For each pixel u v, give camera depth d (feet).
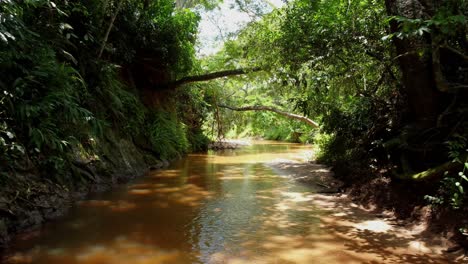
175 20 31.91
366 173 17.95
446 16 10.48
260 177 23.88
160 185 20.39
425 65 13.62
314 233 11.84
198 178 23.27
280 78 23.84
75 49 20.26
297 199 17.01
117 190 18.67
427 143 13.94
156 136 31.19
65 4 18.74
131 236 11.37
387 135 18.20
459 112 12.79
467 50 12.63
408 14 13.35
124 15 25.98
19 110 12.86
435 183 12.56
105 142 21.63
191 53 37.40
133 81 31.42
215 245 10.66
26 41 14.01
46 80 14.89
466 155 11.51
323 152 31.24
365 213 14.46
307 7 20.65
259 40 24.84
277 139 89.66
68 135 16.88
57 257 9.57
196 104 47.11
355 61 19.67
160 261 9.41
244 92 84.89
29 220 12.04
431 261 9.46
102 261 9.36
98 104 21.90
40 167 14.12
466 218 10.44
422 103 14.21
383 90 20.36
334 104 25.08
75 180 16.78
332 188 19.56
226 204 15.92
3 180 11.61
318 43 19.74
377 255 9.91
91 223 12.67
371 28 18.54
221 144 54.70
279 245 10.71
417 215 12.44
